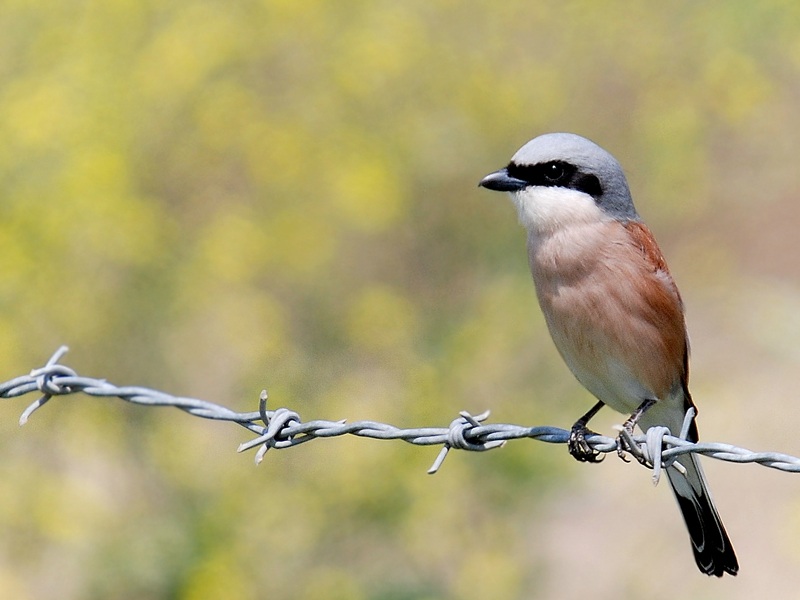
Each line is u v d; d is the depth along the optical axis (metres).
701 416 14.74
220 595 9.95
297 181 12.73
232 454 11.07
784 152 16.59
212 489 10.69
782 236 17.28
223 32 12.92
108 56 12.73
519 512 11.68
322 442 10.78
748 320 16.16
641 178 15.16
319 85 13.34
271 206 12.73
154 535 10.39
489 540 11.00
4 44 12.96
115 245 11.32
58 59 12.75
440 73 13.56
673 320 7.56
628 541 12.83
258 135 12.61
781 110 16.38
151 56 12.62
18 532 10.72
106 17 13.09
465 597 10.59
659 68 15.03
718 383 15.10
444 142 13.43
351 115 13.38
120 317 11.43
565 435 6.45
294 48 13.37
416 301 13.43
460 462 11.00
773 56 15.75
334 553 10.66
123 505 11.02
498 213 13.61
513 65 14.61
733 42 15.11
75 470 11.91
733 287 16.75
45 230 11.24
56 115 11.97
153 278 11.59
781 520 13.06
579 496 13.66
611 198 7.78
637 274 7.46
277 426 6.87
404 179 13.23
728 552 7.36
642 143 14.89
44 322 11.17
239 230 12.00
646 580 11.98
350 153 12.90
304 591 10.40
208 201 12.75
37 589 10.94
